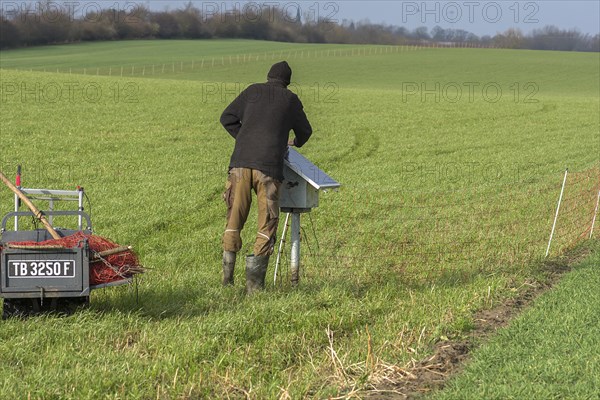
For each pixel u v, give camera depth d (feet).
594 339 30.35
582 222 60.08
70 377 25.49
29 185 78.64
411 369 27.68
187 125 141.18
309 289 38.50
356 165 104.94
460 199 74.64
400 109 193.47
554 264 46.73
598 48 608.19
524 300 38.11
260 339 30.17
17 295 30.73
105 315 32.42
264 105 37.22
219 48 495.82
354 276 42.65
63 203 68.18
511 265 45.70
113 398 24.11
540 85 365.40
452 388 25.40
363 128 153.99
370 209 67.67
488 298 37.60
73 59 424.46
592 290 38.88
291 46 522.06
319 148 121.70
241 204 37.63
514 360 28.02
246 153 36.78
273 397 24.48
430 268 45.44
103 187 78.43
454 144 133.59
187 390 24.85
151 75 354.74
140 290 38.01
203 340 29.58
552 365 27.04
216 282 40.96
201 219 63.82
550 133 153.89
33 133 121.60
